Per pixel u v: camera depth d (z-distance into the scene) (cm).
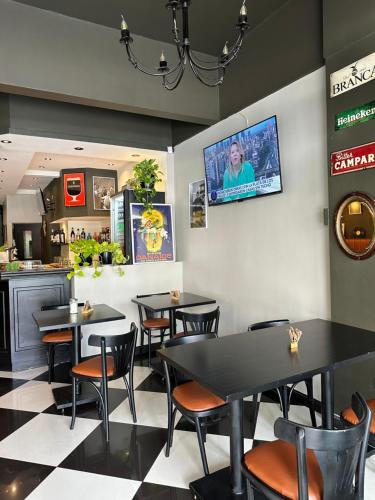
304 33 280
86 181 643
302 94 283
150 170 452
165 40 353
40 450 227
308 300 281
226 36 344
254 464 140
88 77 318
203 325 306
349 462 116
